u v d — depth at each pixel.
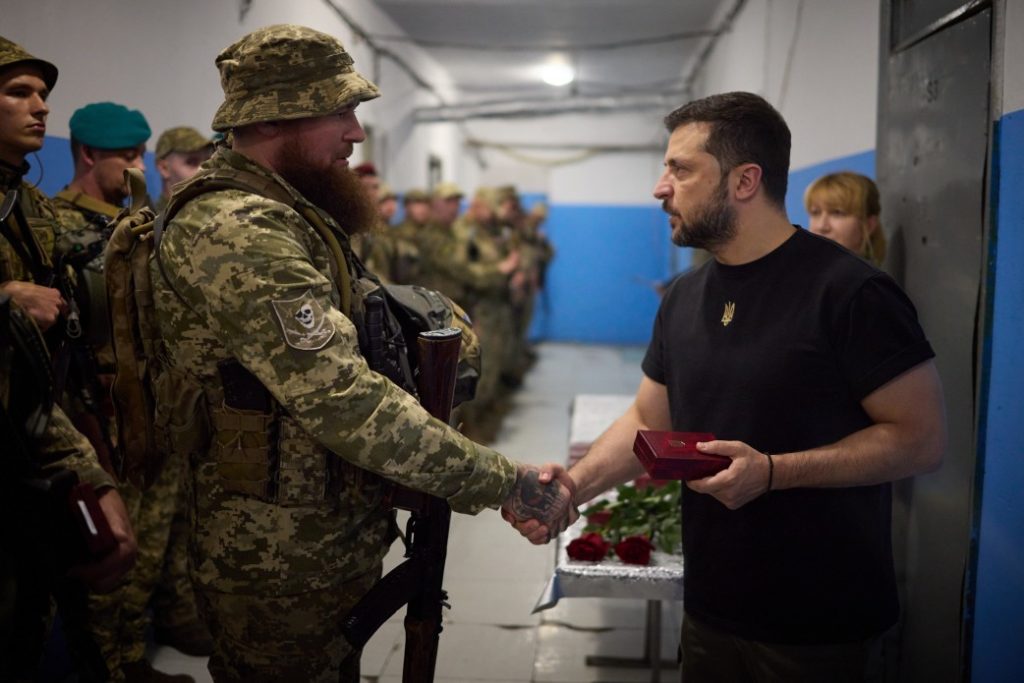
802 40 4.12
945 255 2.02
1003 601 1.65
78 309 1.93
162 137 3.22
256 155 1.42
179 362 1.38
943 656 1.94
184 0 3.75
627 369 9.46
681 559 2.39
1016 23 1.67
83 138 2.47
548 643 3.00
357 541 1.48
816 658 1.46
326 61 1.41
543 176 11.73
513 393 7.90
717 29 7.13
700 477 1.37
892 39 2.47
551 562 3.77
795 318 1.44
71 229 2.12
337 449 1.29
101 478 1.38
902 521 2.21
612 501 2.82
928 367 1.39
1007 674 1.63
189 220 1.33
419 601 1.49
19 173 1.94
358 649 1.42
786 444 1.45
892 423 1.39
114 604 2.38
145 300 1.40
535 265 9.07
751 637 1.49
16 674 1.22
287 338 1.25
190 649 2.82
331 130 1.44
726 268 1.54
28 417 1.27
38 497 1.20
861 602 1.46
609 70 9.77
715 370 1.52
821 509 1.45
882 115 2.55
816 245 1.47
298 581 1.42
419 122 9.12
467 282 6.43
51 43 2.73
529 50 8.70
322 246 1.39
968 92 1.90
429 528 1.48
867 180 2.53
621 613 3.26
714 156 1.47
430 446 1.32
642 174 11.62
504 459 1.44
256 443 1.38
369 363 1.42
